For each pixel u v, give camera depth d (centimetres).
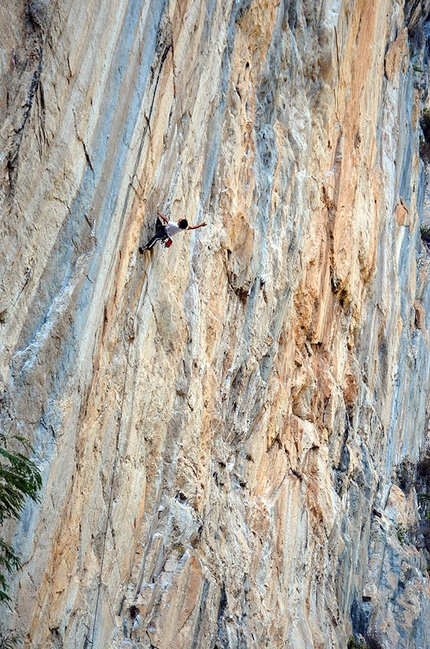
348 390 6328
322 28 5203
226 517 4053
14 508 2125
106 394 2794
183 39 3169
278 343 4800
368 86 6569
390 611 6844
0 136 2019
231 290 4109
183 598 3450
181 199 3375
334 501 5719
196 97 3434
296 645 4666
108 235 2639
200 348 3666
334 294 5822
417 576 7300
